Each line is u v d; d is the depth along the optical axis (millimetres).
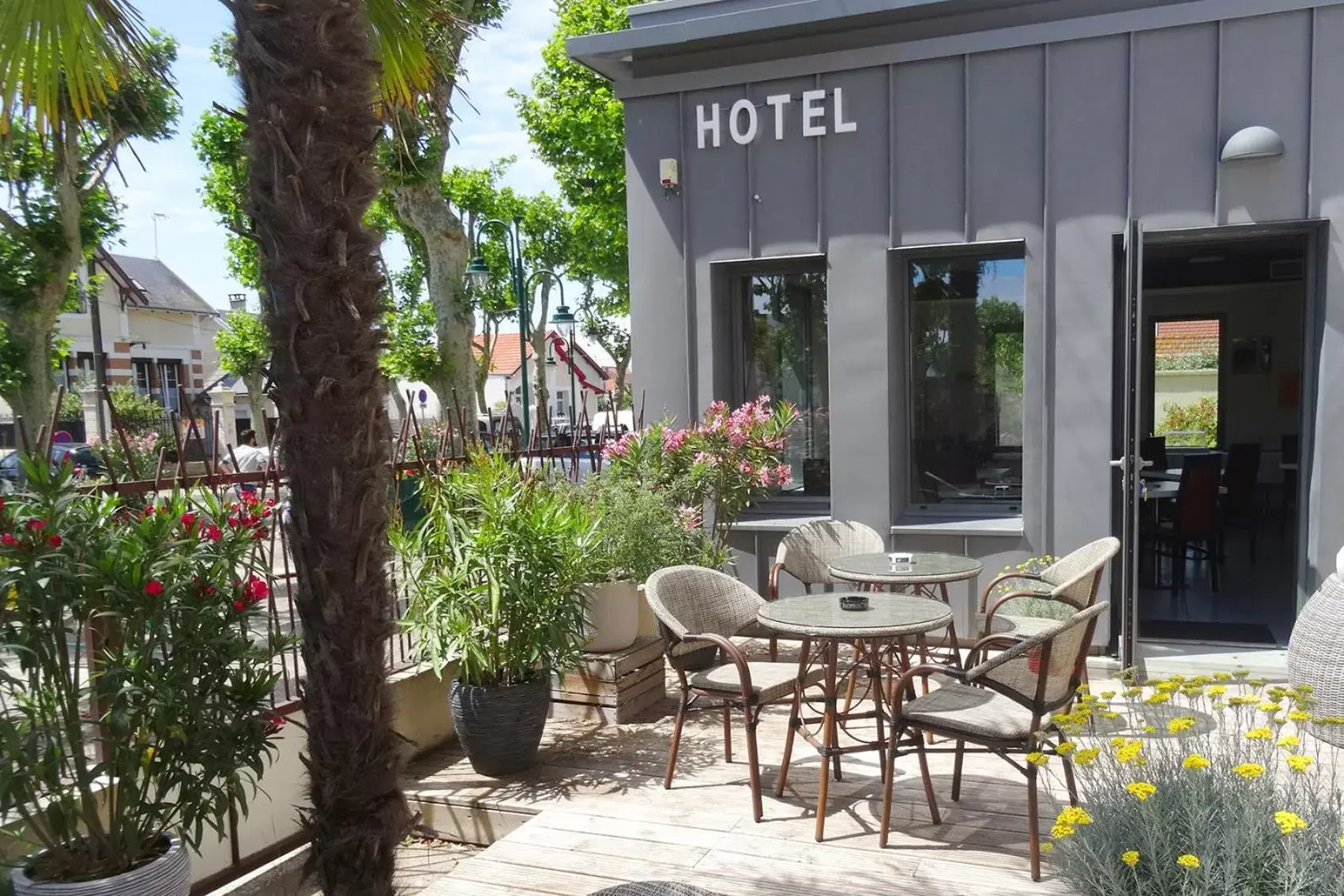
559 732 4922
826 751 3518
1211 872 2303
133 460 3631
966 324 6082
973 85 5699
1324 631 3777
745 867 3342
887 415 6027
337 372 2660
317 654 2799
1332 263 5090
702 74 6289
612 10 18328
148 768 3006
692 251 6453
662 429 6176
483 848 4062
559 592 4422
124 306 29594
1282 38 5090
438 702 4863
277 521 3828
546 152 19828
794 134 6121
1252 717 2795
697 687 3953
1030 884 3123
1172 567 8242
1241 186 5199
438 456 5020
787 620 3639
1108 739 3105
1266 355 9797
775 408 6582
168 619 3020
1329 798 2596
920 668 3334
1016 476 6027
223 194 19266
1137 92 5363
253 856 4023
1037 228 5637
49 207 12180
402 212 14156
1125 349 5051
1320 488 5199
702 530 6043
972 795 3881
